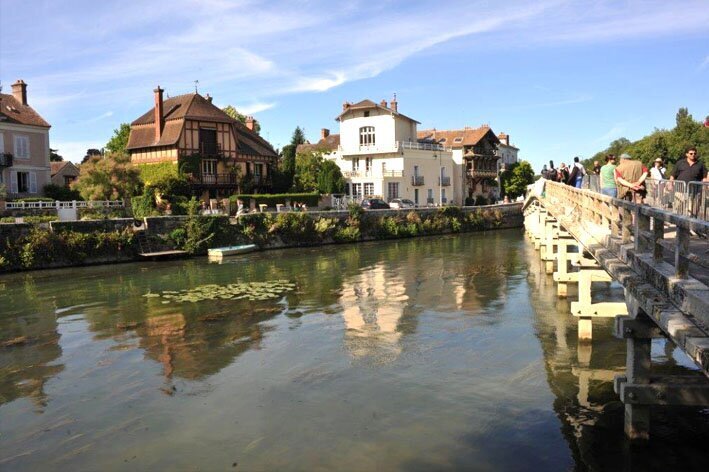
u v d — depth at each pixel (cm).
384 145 5831
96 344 1298
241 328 1405
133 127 4934
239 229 3497
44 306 1772
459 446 748
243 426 832
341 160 6022
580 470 677
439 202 6284
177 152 4538
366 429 808
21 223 2730
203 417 867
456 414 848
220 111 4972
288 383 1002
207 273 2452
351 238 4072
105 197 3866
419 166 5988
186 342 1288
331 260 2897
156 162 4659
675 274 586
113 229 2994
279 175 5409
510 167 7819
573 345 1180
